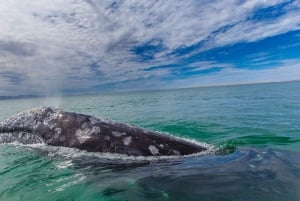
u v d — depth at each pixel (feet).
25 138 23.73
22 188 17.01
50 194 15.84
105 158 19.61
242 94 138.41
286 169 16.25
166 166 18.03
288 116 47.83
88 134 21.12
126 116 61.52
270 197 13.08
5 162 21.59
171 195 14.08
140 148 19.83
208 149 21.77
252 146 26.02
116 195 14.75
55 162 20.68
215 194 13.82
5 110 108.78
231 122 44.50
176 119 51.65
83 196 15.24
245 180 15.14
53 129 22.66
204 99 115.24
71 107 102.22
